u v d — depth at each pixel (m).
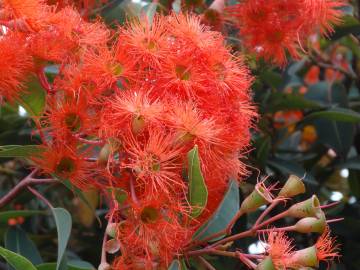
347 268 0.65
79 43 0.44
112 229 0.42
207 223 0.45
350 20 0.66
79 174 0.44
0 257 0.58
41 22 0.44
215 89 0.43
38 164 0.45
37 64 0.44
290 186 0.43
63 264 0.46
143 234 0.41
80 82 0.43
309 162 0.72
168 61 0.42
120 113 0.41
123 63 0.43
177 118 0.41
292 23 0.57
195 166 0.41
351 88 0.80
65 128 0.43
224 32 0.59
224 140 0.44
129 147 0.41
